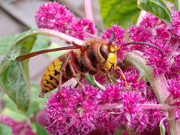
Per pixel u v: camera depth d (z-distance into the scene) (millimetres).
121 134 133
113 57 117
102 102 107
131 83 114
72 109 106
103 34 126
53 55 172
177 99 106
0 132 230
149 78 114
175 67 115
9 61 132
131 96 106
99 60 119
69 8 135
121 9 164
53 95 110
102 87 116
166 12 121
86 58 121
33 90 204
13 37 170
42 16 128
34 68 279
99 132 112
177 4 133
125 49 120
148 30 123
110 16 166
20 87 147
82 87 108
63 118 106
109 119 107
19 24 368
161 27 123
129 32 125
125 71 125
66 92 108
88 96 107
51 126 110
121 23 167
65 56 123
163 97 110
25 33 128
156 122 109
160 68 111
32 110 205
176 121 108
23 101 150
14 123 209
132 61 119
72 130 107
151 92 118
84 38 128
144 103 108
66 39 123
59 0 134
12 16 374
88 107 105
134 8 163
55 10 128
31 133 207
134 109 103
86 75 123
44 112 117
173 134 108
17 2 381
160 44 114
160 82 112
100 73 125
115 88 108
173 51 114
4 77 141
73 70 121
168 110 108
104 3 163
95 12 303
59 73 123
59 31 128
